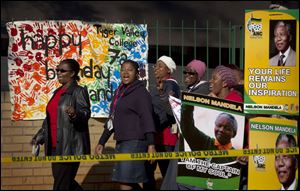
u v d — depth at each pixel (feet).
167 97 22.03
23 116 24.73
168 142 22.24
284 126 21.81
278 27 21.90
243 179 21.57
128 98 20.74
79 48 25.00
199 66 22.33
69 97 21.25
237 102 21.45
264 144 21.72
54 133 21.53
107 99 25.09
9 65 24.63
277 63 21.88
